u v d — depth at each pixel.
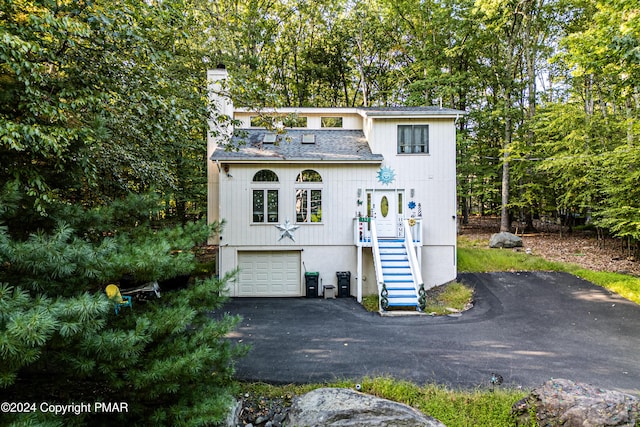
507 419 5.53
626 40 10.04
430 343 8.61
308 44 28.91
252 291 14.16
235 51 20.95
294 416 5.52
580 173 17.11
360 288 13.23
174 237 5.17
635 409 4.86
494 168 23.41
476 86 24.56
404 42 27.38
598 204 16.59
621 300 11.38
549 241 19.45
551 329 9.45
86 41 5.56
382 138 14.45
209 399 4.51
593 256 15.98
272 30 25.98
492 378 6.50
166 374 3.91
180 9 7.69
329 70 29.48
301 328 9.88
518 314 10.68
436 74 23.52
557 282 13.23
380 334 9.31
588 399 5.06
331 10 26.92
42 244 3.47
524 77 25.38
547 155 19.69
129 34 5.44
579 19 20.48
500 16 20.84
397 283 12.39
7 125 3.81
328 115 17.11
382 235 14.41
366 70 30.55
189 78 8.55
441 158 14.39
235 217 14.06
